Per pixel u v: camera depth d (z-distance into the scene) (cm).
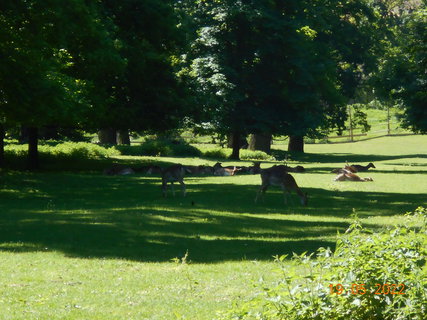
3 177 3312
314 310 714
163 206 2378
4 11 2759
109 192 2898
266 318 736
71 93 3066
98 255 1433
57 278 1196
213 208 2352
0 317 922
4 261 1338
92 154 5216
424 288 701
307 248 1537
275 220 2077
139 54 3934
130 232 1753
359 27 7869
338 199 2741
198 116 4600
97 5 3747
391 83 5034
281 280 772
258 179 3781
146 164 4469
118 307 991
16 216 2012
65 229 1766
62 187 3052
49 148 4909
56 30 2945
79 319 920
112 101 3791
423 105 4931
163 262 1370
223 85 5419
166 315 939
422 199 2738
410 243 790
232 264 1339
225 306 982
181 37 4262
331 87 6706
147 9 3994
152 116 4262
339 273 748
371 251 764
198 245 1584
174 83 4334
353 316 720
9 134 7338
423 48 4962
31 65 2769
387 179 3788
